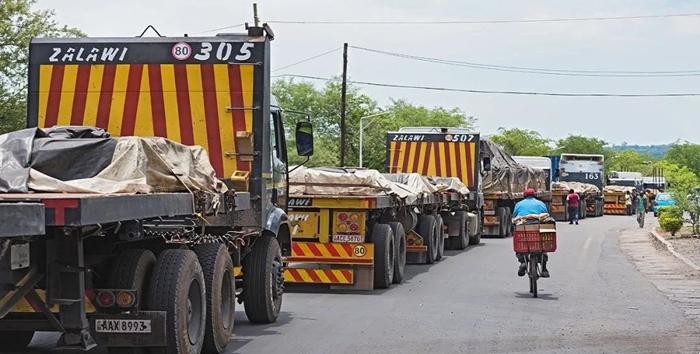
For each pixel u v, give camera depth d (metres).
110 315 8.73
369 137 89.44
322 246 17.44
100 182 8.21
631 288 18.55
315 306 15.45
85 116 12.49
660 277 20.83
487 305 15.73
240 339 12.08
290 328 13.05
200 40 12.37
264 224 12.45
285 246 14.66
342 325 13.35
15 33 36.62
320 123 99.06
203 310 10.00
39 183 8.01
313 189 17.38
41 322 8.58
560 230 43.78
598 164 68.94
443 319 14.03
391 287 18.39
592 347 11.66
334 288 17.86
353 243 17.42
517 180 39.25
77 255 7.84
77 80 12.50
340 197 17.11
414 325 13.41
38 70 12.55
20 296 7.46
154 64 12.41
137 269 8.91
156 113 12.40
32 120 12.52
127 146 8.70
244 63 12.29
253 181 12.29
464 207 30.39
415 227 23.48
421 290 17.89
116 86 12.47
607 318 14.29
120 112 12.45
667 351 11.41
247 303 13.25
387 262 17.95
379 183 17.81
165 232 9.34
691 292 17.86
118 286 8.82
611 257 26.73
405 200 19.50
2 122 37.19
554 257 26.52
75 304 7.89
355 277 17.61
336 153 90.00
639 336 12.55
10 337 10.96
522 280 19.92
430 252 23.66
